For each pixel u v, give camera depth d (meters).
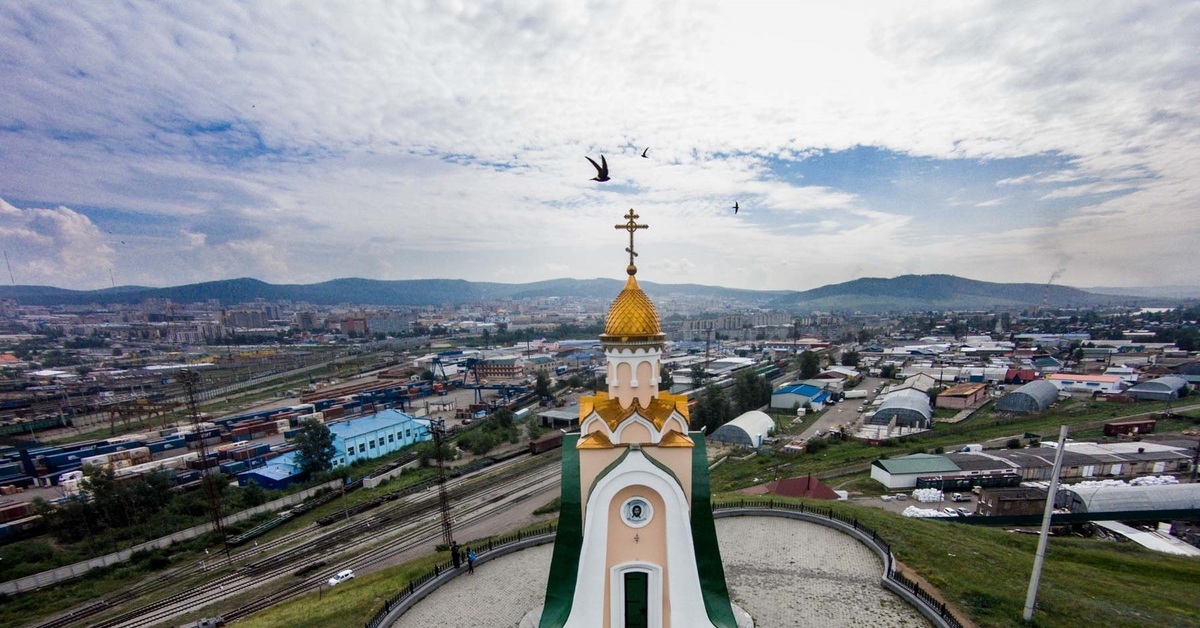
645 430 27.20
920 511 64.81
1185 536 56.72
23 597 56.72
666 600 27.05
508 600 35.78
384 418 117.06
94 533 70.69
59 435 131.75
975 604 32.47
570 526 28.00
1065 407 121.81
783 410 138.00
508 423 123.50
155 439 115.38
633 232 28.89
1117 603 33.69
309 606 42.03
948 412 126.38
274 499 82.75
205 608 52.56
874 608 32.44
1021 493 63.09
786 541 42.47
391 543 66.19
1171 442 86.75
